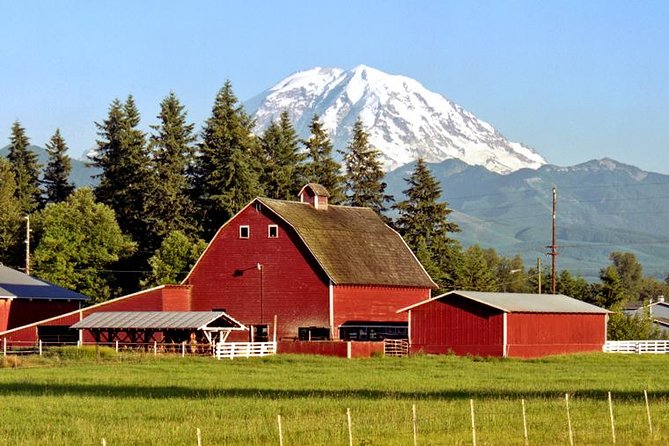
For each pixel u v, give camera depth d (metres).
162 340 128.25
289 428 59.94
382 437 57.31
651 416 65.56
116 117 199.50
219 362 111.94
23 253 190.88
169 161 192.50
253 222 139.38
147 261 183.12
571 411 67.44
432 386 85.50
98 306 136.75
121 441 56.41
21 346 135.00
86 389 82.19
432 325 129.00
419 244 193.25
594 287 186.88
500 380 92.31
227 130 191.25
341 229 144.00
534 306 129.88
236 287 139.25
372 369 105.25
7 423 62.56
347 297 136.00
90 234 173.62
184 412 66.69
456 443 55.53
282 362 113.75
